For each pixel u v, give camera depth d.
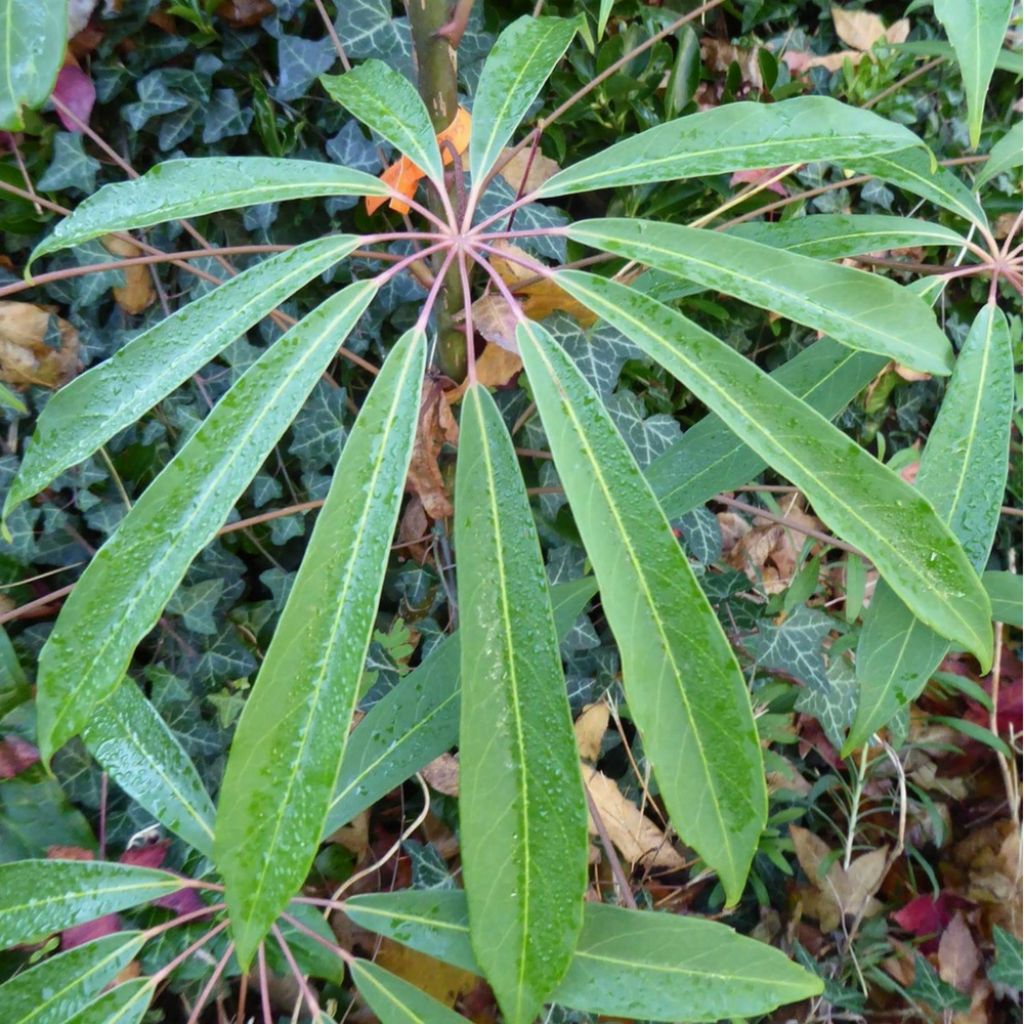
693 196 0.60
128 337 0.54
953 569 0.30
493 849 0.29
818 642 0.59
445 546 0.52
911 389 0.72
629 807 0.57
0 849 0.45
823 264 0.33
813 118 0.34
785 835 0.64
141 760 0.37
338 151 0.53
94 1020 0.34
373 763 0.37
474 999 0.52
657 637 0.29
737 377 0.32
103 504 0.52
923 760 0.69
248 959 0.26
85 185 0.51
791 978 0.32
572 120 0.56
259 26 0.52
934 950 0.62
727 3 0.61
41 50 0.31
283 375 0.31
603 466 0.30
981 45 0.30
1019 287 0.37
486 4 0.54
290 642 0.28
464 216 0.35
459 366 0.43
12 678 0.44
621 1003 0.32
